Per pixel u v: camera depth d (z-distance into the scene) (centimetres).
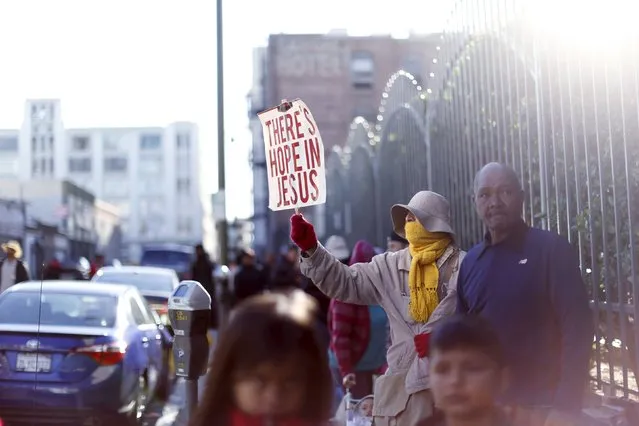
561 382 474
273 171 700
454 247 609
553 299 491
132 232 11731
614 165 677
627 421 547
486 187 510
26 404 943
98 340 973
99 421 972
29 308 1030
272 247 5350
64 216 4559
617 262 675
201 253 2120
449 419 335
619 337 690
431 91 1317
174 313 690
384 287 611
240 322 288
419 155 1423
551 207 812
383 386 594
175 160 11800
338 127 5688
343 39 5766
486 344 332
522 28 862
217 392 287
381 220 1773
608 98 682
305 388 284
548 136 816
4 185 3822
